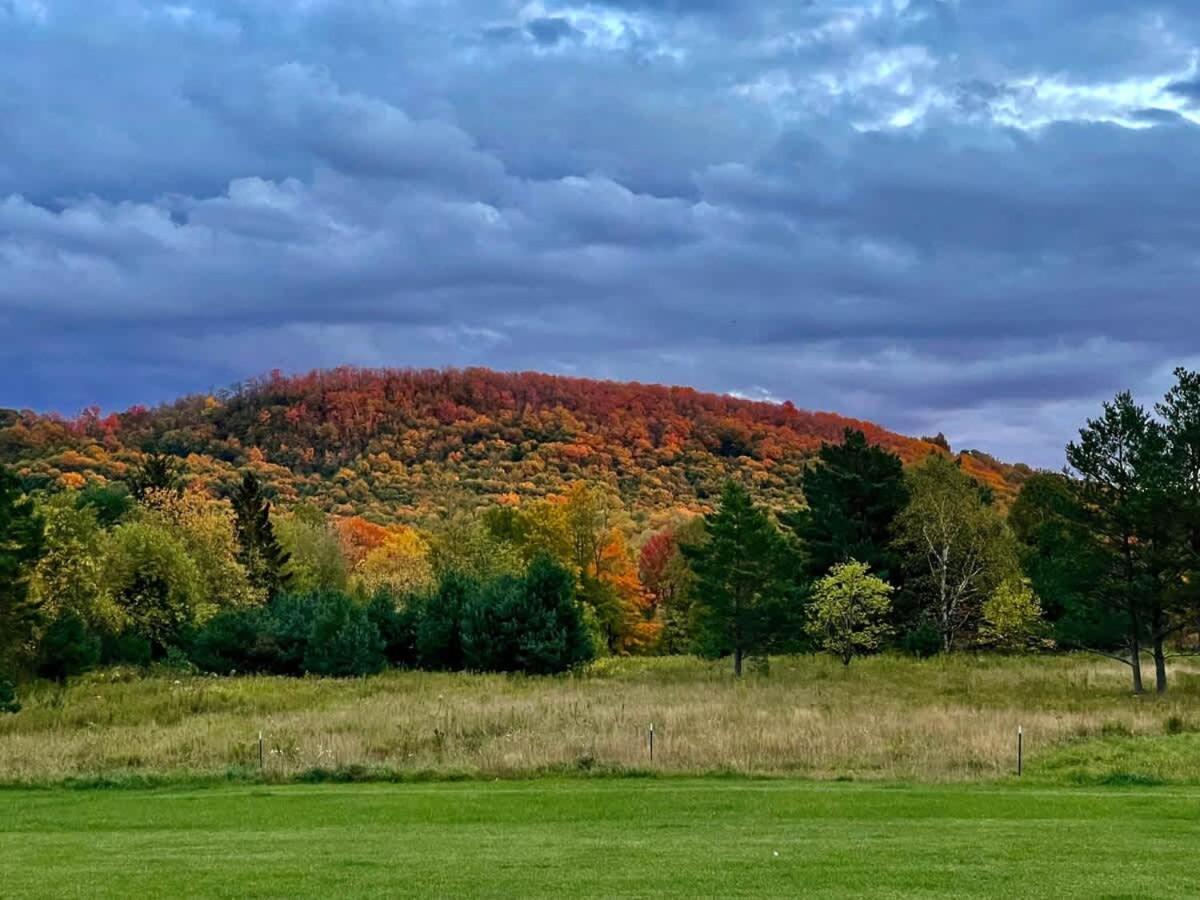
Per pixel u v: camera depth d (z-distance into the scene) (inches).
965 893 474.3
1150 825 681.6
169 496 3029.0
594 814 752.3
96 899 474.3
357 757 1072.2
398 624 2509.8
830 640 2359.7
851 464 2883.9
